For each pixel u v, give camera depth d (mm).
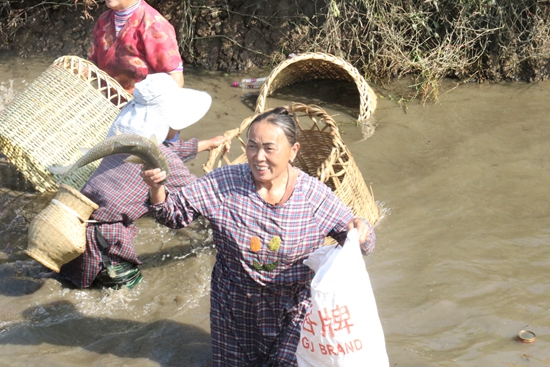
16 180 5348
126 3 4688
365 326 2816
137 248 4535
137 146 2863
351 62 6977
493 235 4449
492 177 5129
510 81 6664
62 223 3799
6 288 4102
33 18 7453
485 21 6781
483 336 3541
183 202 3002
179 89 3908
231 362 3232
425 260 4223
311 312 2814
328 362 2857
